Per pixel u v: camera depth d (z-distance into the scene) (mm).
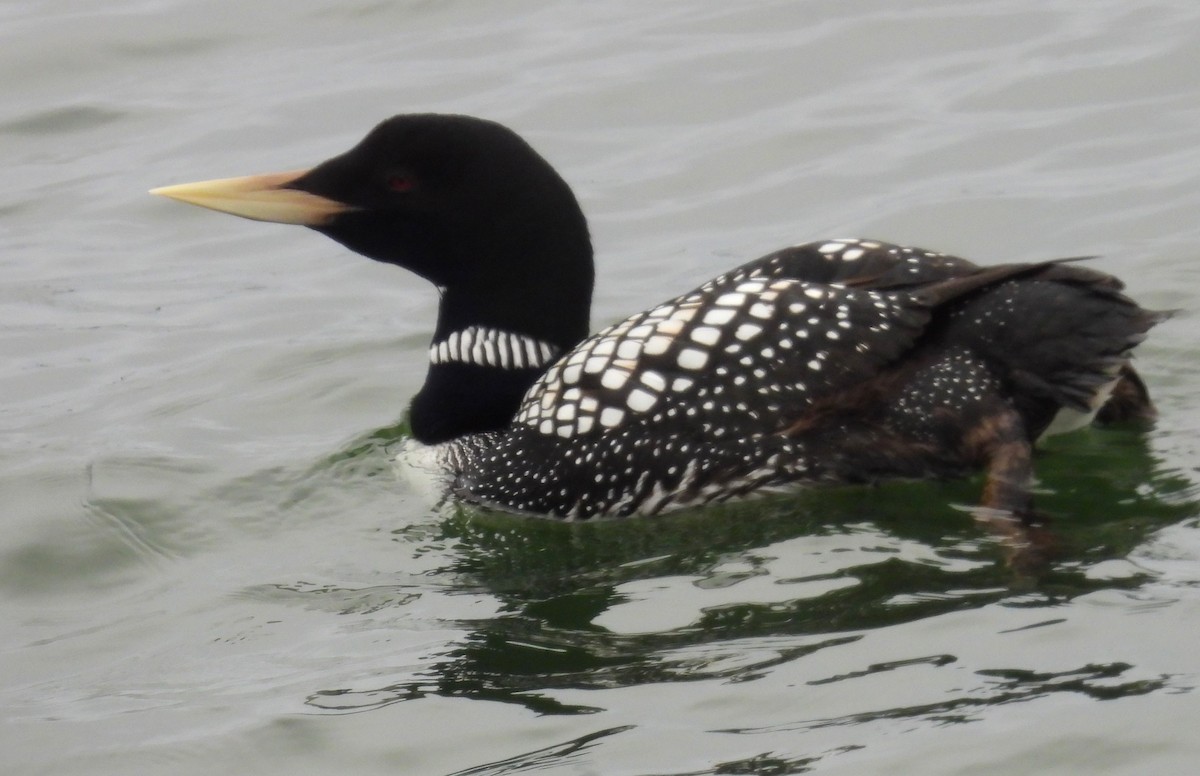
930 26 18406
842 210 15266
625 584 9711
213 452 12234
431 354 11734
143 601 10297
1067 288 9727
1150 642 8219
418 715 8555
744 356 10164
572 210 11305
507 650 9117
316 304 15016
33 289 15617
